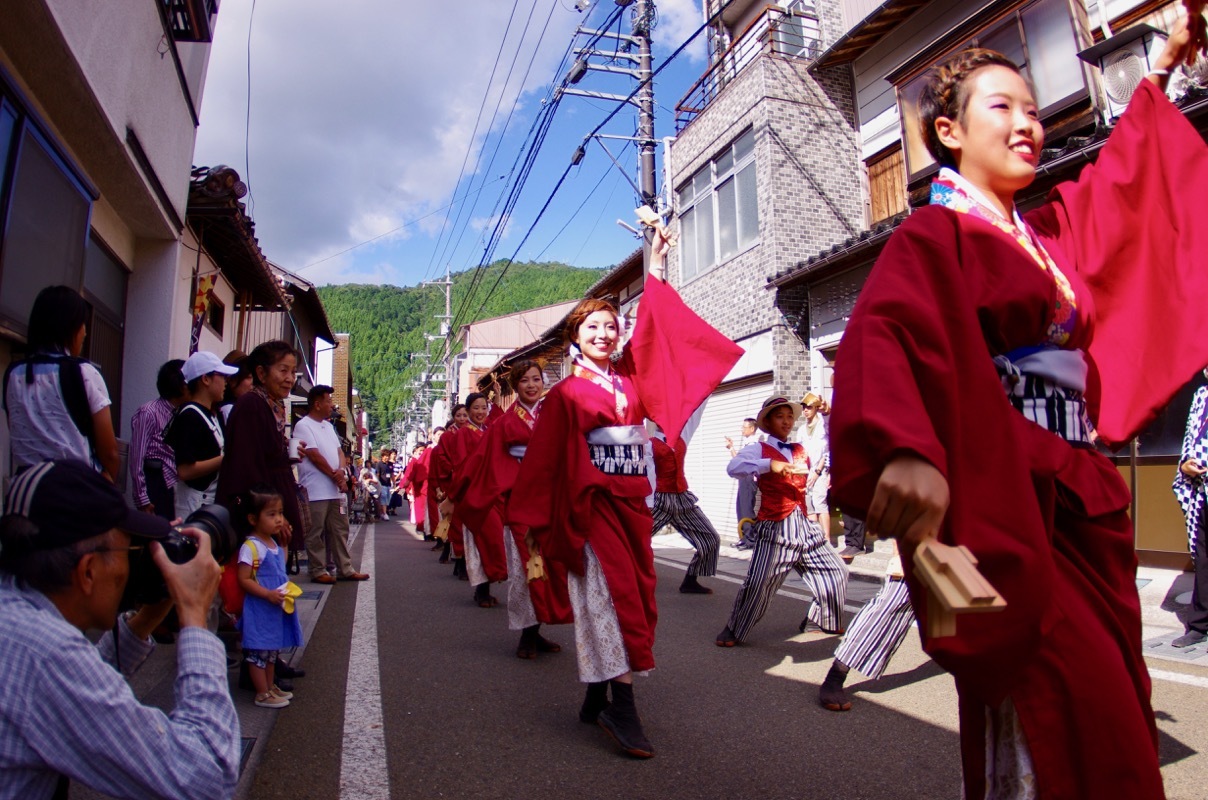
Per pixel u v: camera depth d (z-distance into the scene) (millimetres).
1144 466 7090
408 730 3514
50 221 4957
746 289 12773
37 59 4457
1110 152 1902
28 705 1486
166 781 1532
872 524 1262
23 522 1589
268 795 2775
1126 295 1797
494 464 6102
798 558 4965
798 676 4418
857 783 2920
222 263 10492
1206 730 3398
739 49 15188
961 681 1382
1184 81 6754
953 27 10125
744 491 11391
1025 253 1602
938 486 1204
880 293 1416
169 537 1763
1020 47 8977
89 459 3434
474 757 3189
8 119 4168
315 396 8055
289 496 4578
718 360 3934
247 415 4293
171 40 6664
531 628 4941
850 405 1305
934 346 1363
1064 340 1646
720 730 3535
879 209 12141
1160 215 1800
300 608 6371
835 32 13586
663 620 6043
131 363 7535
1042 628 1370
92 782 1519
